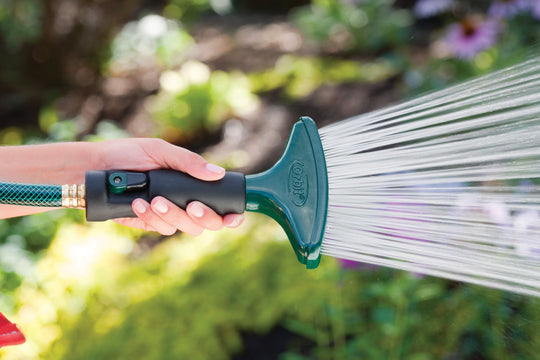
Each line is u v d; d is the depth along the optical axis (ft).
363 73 18.20
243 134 16.69
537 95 3.85
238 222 3.98
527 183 4.33
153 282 10.05
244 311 9.41
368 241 3.94
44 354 8.98
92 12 19.38
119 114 18.40
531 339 6.76
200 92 16.92
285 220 3.89
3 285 10.37
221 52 21.54
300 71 18.95
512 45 12.60
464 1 17.12
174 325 9.14
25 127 18.07
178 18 23.70
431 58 17.57
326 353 8.57
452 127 3.97
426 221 3.91
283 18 25.29
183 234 12.60
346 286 8.42
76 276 10.21
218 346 8.99
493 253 3.83
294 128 4.00
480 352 7.44
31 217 12.56
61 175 4.89
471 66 13.79
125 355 8.88
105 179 3.78
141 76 20.11
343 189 3.98
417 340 7.70
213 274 9.92
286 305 9.29
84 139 17.51
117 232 12.62
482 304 7.32
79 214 12.95
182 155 4.42
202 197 3.84
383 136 4.06
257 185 3.89
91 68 19.88
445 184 4.31
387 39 19.51
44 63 19.63
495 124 4.20
